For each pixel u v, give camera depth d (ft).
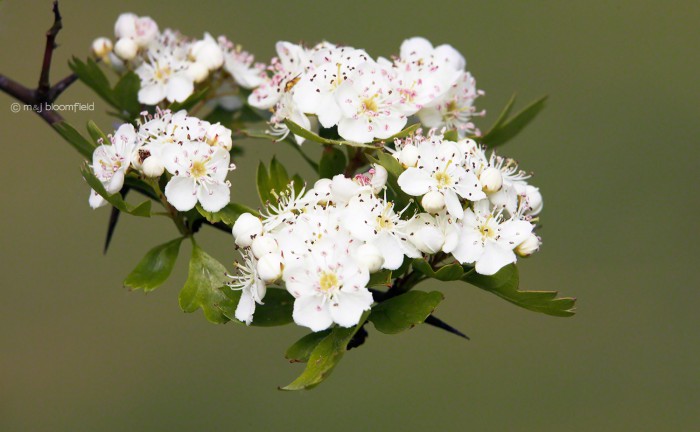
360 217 1.65
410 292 1.66
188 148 1.69
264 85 1.77
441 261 1.69
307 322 1.63
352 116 1.70
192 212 1.72
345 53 1.72
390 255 1.65
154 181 1.69
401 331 1.64
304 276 1.63
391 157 1.66
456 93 1.77
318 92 1.71
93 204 1.70
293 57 1.76
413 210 1.68
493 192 1.68
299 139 1.72
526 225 1.68
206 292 1.69
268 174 1.72
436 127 1.76
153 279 1.71
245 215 1.66
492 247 1.66
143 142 1.69
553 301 1.65
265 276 1.63
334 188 1.65
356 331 1.63
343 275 1.63
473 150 1.69
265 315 1.68
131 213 1.69
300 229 1.65
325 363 1.62
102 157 1.69
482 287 1.67
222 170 1.69
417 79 1.75
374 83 1.71
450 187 1.66
